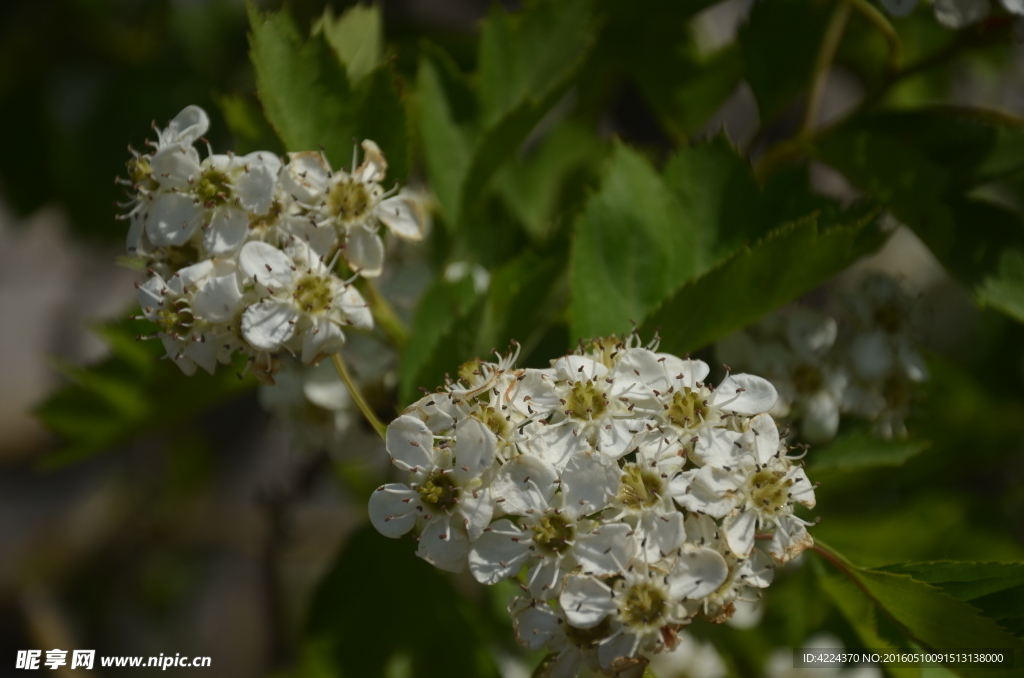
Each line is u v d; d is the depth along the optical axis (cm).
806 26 37
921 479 41
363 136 34
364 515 45
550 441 32
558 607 32
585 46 37
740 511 32
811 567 36
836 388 35
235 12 50
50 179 51
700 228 35
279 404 37
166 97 47
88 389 37
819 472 35
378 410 36
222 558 72
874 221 35
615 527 32
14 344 96
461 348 34
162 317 32
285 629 45
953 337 53
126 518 70
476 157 36
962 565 33
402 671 36
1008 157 35
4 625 66
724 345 36
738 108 61
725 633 39
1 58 50
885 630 35
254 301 32
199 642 67
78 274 75
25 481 89
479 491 32
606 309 35
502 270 36
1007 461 44
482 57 37
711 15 54
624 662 31
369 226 33
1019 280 35
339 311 32
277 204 33
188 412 38
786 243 34
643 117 55
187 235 32
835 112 57
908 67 36
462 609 37
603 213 35
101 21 50
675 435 32
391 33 44
